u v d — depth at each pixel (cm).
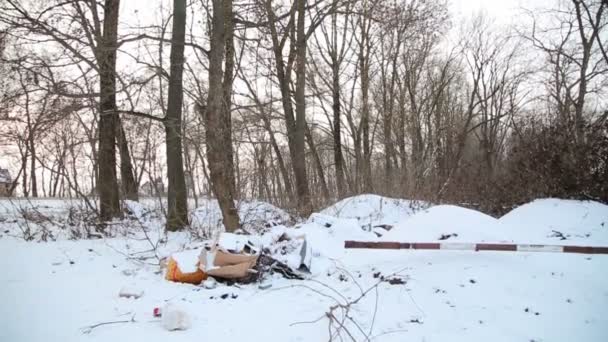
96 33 991
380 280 532
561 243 635
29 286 519
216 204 1107
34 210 937
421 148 2094
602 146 959
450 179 1470
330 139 2147
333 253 667
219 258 544
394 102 2289
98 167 1002
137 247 758
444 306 445
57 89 902
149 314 436
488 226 652
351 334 388
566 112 1377
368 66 2006
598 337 388
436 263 563
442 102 2772
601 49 1633
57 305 458
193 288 524
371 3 1266
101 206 958
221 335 384
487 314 425
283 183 1478
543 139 1046
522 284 485
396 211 1182
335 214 1124
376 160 2319
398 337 383
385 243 566
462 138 2311
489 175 1418
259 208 1063
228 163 946
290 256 580
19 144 1758
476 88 2695
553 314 424
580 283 493
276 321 416
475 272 517
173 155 957
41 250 695
